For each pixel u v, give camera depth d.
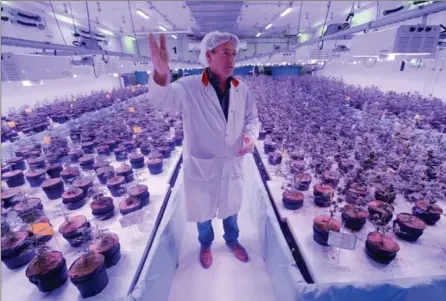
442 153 3.08
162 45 1.57
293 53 6.73
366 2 7.29
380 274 1.65
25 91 7.01
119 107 7.79
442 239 1.97
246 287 2.33
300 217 2.29
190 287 2.34
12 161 3.59
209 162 2.11
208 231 2.48
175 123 5.45
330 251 1.87
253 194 3.25
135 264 1.84
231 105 2.05
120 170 3.07
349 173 2.74
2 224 2.04
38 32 7.04
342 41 6.46
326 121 4.70
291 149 3.51
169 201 2.68
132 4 7.29
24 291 1.68
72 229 2.03
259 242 2.85
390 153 3.13
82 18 8.67
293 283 1.66
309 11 9.04
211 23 7.17
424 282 1.55
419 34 2.60
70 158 3.90
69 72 3.89
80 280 1.52
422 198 2.36
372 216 2.11
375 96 6.62
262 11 9.26
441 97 5.90
